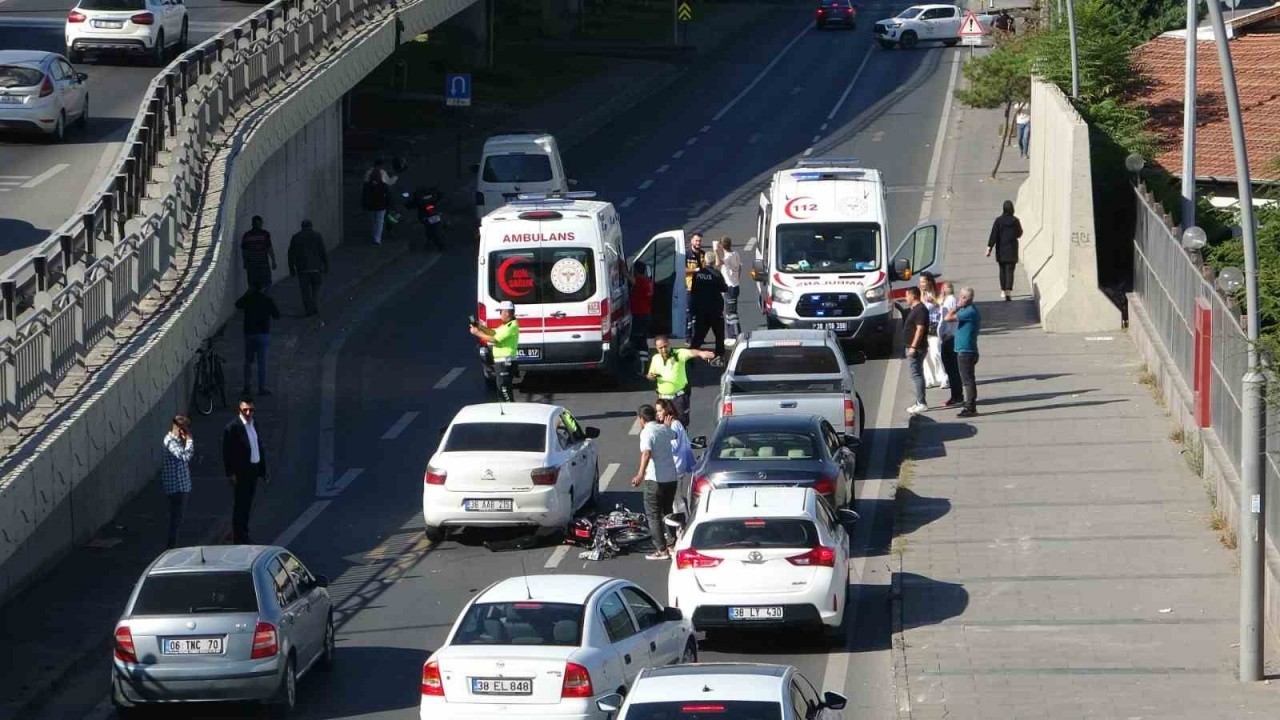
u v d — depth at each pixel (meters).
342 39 101.38
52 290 49.59
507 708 34.06
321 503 60.28
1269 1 152.12
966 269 96.69
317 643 42.25
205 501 60.62
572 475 55.59
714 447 53.38
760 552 43.34
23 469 40.69
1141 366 74.19
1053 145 89.75
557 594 36.38
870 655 43.84
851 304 79.25
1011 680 40.62
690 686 29.47
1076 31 106.50
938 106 149.75
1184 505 55.31
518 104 155.38
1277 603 42.38
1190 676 40.38
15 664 43.84
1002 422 67.00
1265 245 68.12
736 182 122.56
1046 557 50.91
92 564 53.19
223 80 78.75
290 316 87.00
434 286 96.31
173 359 54.78
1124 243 86.88
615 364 75.25
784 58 182.50
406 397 74.25
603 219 75.06
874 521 56.19
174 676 38.28
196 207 67.00
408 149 133.88
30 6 125.31
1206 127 98.38
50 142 84.44
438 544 55.28
